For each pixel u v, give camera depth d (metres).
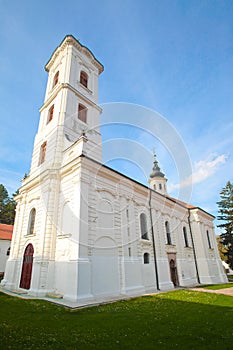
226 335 7.06
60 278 14.72
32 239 18.23
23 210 21.61
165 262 22.52
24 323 8.48
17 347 5.95
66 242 15.26
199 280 28.52
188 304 12.55
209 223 35.59
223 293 17.70
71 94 22.75
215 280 29.61
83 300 12.63
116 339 6.77
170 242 25.56
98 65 29.58
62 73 24.88
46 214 17.08
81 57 27.17
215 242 35.03
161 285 20.41
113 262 16.17
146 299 14.18
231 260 41.75
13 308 11.12
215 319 9.16
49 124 22.64
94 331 7.57
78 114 22.98
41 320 8.95
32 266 17.31
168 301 13.52
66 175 17.72
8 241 38.56
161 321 8.84
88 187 16.22
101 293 14.34
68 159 18.28
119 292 15.67
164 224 25.25
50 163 19.47
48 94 26.58
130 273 17.05
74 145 18.12
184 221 30.88
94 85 27.53
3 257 37.19
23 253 19.06
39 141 23.58
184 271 25.55
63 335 7.11
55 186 17.95
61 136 20.14
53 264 15.67
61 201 17.27
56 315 9.80
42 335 7.05
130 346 6.20
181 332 7.42
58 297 13.51
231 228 42.16
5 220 51.88
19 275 18.50
